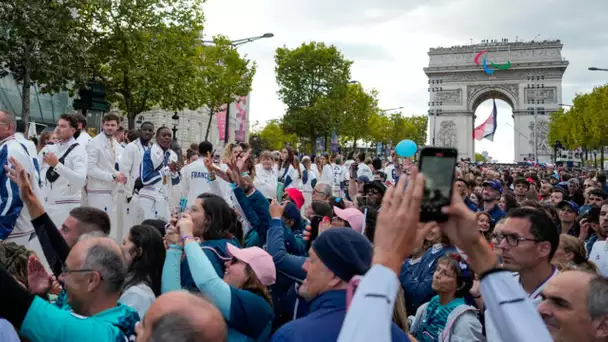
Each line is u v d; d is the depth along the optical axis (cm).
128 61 3048
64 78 2703
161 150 1244
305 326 307
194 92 3416
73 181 991
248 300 444
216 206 583
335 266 320
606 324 301
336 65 7181
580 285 311
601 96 6406
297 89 7125
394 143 12269
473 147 11125
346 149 8769
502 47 10681
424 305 594
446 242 649
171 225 516
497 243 485
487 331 400
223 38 4491
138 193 1215
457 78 10856
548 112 10394
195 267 455
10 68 2561
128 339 374
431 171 237
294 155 1827
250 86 4578
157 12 3142
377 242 219
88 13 2989
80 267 371
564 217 1086
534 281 450
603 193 1185
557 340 317
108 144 1145
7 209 741
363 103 8425
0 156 749
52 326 334
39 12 2412
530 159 9681
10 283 331
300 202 1006
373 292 204
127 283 496
